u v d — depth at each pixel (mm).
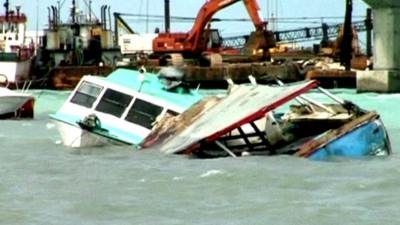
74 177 90188
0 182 87062
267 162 96812
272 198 76000
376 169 91438
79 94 118250
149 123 114688
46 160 104500
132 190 81188
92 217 69625
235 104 107500
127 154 107500
